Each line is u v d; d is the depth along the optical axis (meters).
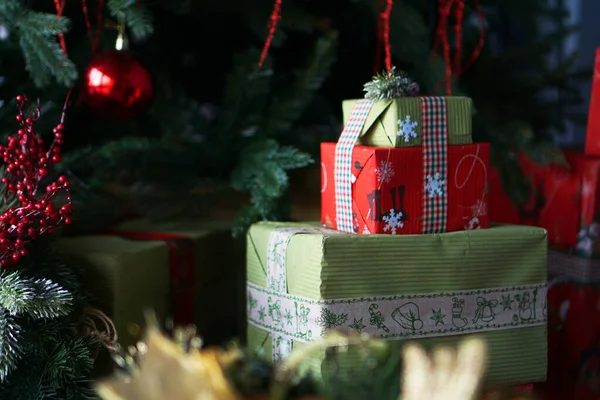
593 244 1.58
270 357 1.35
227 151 1.62
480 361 0.97
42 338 1.30
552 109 1.76
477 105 1.68
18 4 1.44
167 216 1.64
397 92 1.33
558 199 1.64
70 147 1.70
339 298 1.27
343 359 1.07
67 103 1.49
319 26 1.64
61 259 1.37
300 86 1.60
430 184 1.33
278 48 1.73
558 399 1.64
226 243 1.65
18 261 1.32
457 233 1.33
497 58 1.72
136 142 1.58
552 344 1.65
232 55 1.78
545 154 1.59
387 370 1.03
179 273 1.53
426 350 1.05
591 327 1.59
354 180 1.33
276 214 1.50
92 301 1.39
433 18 1.68
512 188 1.66
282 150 1.53
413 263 1.30
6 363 1.24
